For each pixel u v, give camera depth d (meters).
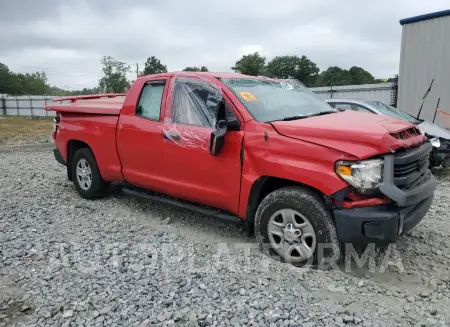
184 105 4.70
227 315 3.14
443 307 3.27
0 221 5.31
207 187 4.50
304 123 3.91
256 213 4.12
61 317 3.14
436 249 4.36
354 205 3.54
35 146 14.74
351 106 8.89
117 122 5.47
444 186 7.19
